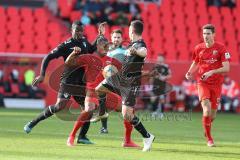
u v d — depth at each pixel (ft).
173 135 143.13
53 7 292.81
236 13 310.86
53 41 275.80
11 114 199.21
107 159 93.76
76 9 292.40
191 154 105.81
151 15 299.58
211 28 125.29
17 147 107.76
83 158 94.43
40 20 284.61
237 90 242.78
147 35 289.12
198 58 127.75
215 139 137.59
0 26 277.44
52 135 133.18
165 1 307.37
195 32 296.51
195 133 150.00
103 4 293.23
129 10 297.94
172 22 298.76
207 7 309.83
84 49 115.96
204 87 125.39
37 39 274.98
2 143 113.70
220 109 241.96
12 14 284.00
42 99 234.99
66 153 100.78
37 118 120.47
